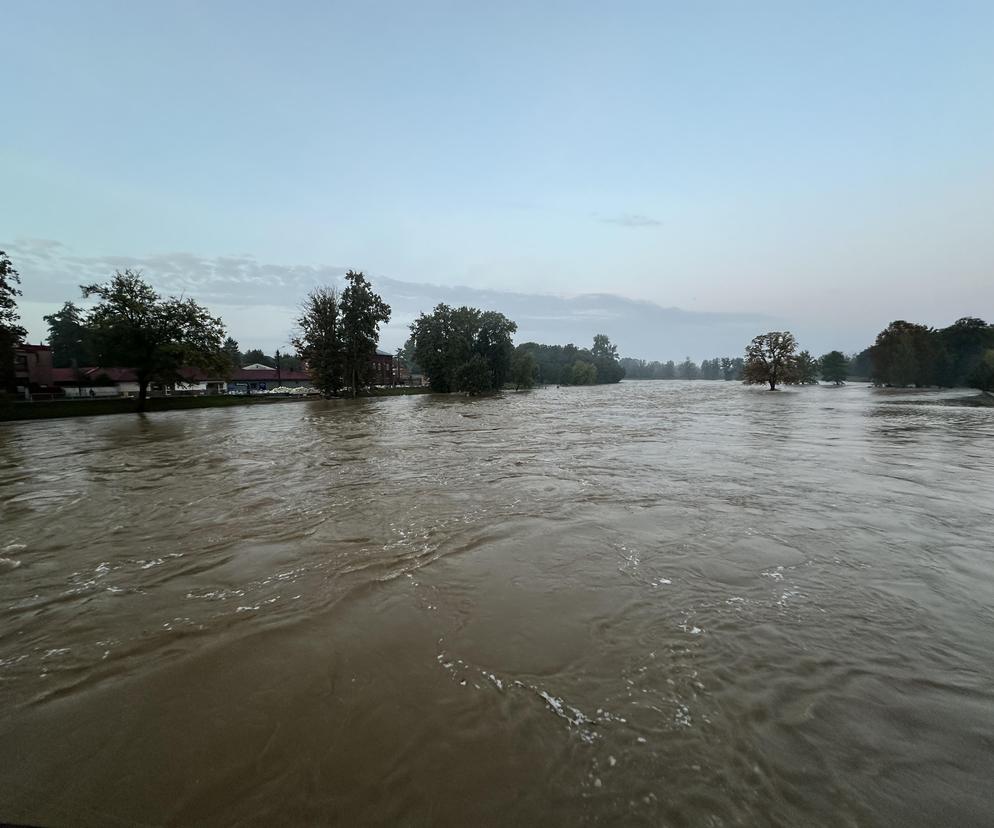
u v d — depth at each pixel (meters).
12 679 3.47
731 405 37.06
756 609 4.23
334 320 54.19
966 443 15.06
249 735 2.85
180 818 2.33
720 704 3.00
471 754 2.65
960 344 68.38
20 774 2.62
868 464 11.36
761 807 2.30
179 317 40.53
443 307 69.12
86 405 37.97
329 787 2.47
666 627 3.93
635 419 25.03
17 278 31.12
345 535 6.46
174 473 11.52
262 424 25.52
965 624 3.98
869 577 4.89
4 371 32.94
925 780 2.44
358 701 3.11
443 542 6.05
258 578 5.13
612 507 7.56
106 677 3.47
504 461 12.09
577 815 2.28
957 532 6.29
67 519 7.68
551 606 4.32
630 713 2.93
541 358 138.25
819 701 3.03
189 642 3.89
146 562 5.73
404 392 68.75
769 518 6.93
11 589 5.05
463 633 3.89
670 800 2.35
